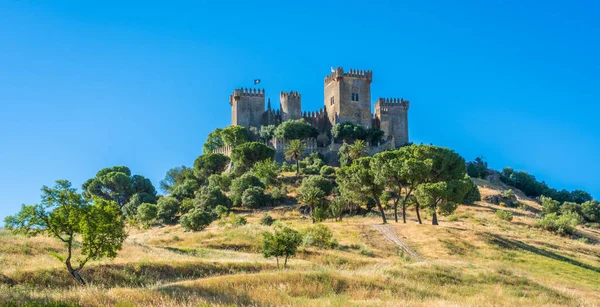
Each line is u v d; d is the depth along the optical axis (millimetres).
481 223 92000
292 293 31484
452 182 78250
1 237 44312
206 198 106375
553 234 87688
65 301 25859
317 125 168125
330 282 33969
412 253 58000
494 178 164875
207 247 56188
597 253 65375
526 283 41719
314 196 92188
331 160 148625
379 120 170375
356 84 168125
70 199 32094
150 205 104562
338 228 71500
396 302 30062
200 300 27328
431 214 80188
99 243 32281
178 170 155750
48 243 43875
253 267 41094
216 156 139500
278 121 166625
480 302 33219
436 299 33250
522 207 123125
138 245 51281
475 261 54281
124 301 26312
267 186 117312
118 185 130250
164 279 36188
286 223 88062
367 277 36062
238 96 167250
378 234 66875
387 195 104125
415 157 88562
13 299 25203
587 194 169750
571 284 46281
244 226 69938
